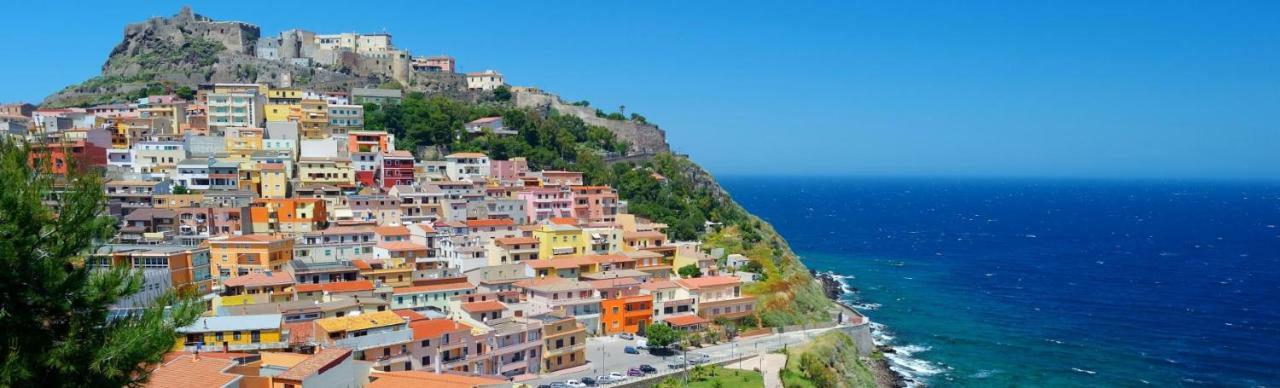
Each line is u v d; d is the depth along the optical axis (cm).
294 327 12062
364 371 9525
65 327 5219
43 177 5294
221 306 12888
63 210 5284
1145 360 19250
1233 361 19250
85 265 5412
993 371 18188
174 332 5609
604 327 17125
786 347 16912
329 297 14562
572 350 14912
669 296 17988
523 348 14088
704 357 15875
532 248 19525
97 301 5259
